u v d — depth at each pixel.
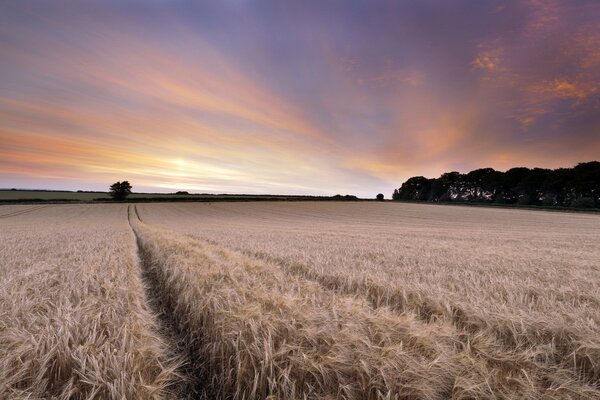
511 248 16.19
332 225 44.09
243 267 8.14
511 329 4.06
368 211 79.81
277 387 3.20
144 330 3.97
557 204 88.81
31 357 3.12
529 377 3.07
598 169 77.31
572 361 3.60
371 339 3.63
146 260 12.82
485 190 110.38
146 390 2.95
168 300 7.38
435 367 3.05
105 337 3.70
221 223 46.88
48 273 7.75
